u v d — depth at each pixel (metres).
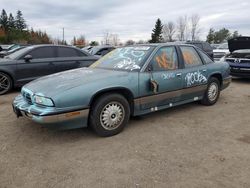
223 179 3.08
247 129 4.69
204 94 6.05
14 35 64.94
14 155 3.67
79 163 3.46
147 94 4.68
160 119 5.21
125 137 4.30
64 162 3.48
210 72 5.98
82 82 4.11
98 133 4.21
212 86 6.17
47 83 4.24
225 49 17.72
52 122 3.79
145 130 4.61
